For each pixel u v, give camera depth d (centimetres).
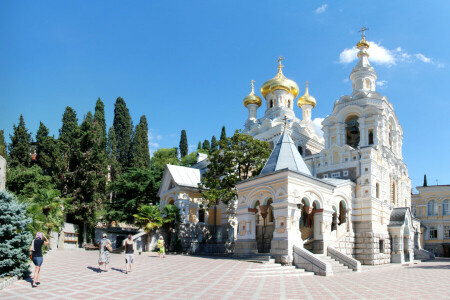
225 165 4100
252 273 2266
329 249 3059
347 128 5212
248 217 3152
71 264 2620
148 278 1983
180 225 4478
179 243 4316
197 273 2198
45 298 1422
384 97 4941
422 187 7338
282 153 3147
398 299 1594
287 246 2694
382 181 4369
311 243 3212
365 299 1580
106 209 6044
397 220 4322
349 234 3875
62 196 5522
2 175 3003
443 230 6994
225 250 4328
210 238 4712
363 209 4034
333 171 4459
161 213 4397
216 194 3891
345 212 3962
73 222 5722
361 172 4184
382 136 4734
